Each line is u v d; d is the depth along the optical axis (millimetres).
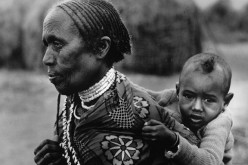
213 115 2639
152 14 11148
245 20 19234
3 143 6992
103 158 2232
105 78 2314
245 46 16359
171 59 11211
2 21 12445
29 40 11977
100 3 2301
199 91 2621
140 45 11016
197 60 2711
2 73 11727
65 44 2221
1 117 8211
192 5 11695
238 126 7207
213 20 19359
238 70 12094
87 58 2252
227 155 2740
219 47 15328
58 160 2471
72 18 2225
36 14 11969
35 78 11117
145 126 2213
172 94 2797
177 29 11289
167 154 2256
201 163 2289
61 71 2242
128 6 11125
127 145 2232
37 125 7801
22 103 9062
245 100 9164
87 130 2279
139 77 10773
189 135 2432
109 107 2270
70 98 2461
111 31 2287
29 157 6500
